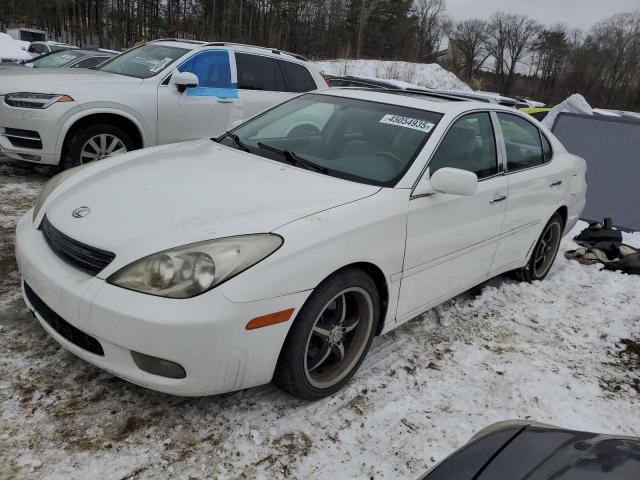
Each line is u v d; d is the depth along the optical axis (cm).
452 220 312
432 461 234
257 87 682
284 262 221
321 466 223
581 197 481
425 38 7731
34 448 211
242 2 5053
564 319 395
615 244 556
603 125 772
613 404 296
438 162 309
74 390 244
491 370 310
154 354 207
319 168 298
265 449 227
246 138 351
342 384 269
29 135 533
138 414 236
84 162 566
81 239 228
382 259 265
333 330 257
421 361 308
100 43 5062
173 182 269
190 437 228
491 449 161
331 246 237
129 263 214
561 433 171
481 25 7606
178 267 209
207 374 213
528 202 393
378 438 243
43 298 232
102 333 211
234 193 256
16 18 5256
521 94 7500
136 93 578
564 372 320
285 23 5719
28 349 268
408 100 352
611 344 365
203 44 654
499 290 428
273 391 264
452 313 376
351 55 5803
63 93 535
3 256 368
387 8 6838
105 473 205
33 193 522
